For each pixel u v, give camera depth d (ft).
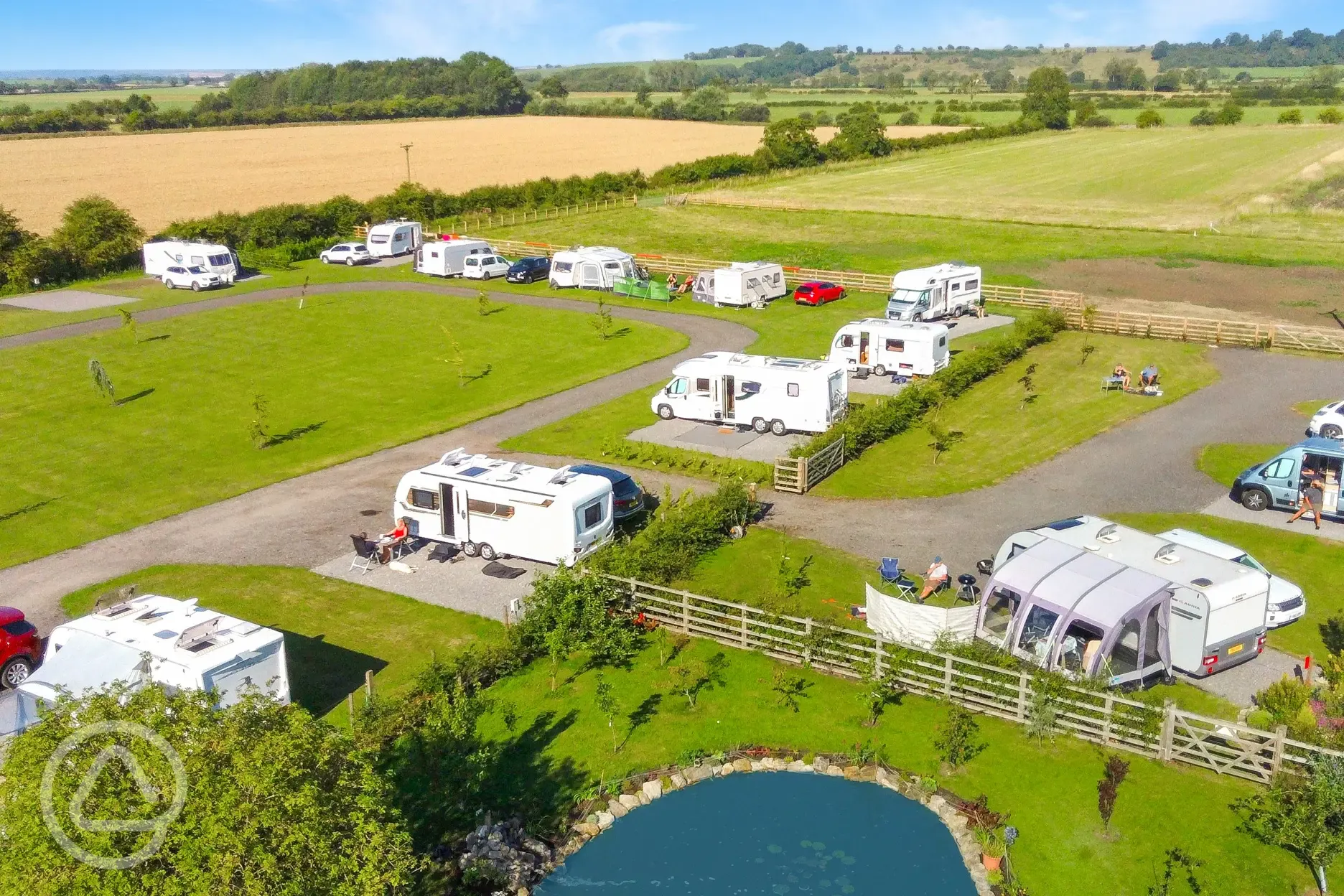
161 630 65.62
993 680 67.05
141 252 237.04
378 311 192.85
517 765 64.34
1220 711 66.39
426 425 131.23
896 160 420.36
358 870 41.14
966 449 118.52
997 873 54.03
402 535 93.50
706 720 68.49
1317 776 54.34
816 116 610.65
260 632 65.87
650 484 110.22
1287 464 96.53
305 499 108.68
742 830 58.54
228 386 149.59
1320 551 90.48
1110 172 361.92
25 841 37.35
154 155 455.22
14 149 470.39
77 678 61.77
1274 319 176.04
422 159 448.24
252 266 236.84
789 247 254.27
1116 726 63.41
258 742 41.39
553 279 210.38
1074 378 143.43
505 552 91.86
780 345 163.02
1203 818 57.36
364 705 66.90
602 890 54.29
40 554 96.78
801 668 74.84
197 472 117.50
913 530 97.04
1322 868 52.08
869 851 56.54
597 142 515.09
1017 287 192.03
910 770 62.80
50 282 220.43
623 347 166.30
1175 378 142.00
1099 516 98.27
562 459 117.60
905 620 73.97
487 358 162.30
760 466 112.06
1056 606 67.46
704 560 91.81
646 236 271.49
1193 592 67.87
